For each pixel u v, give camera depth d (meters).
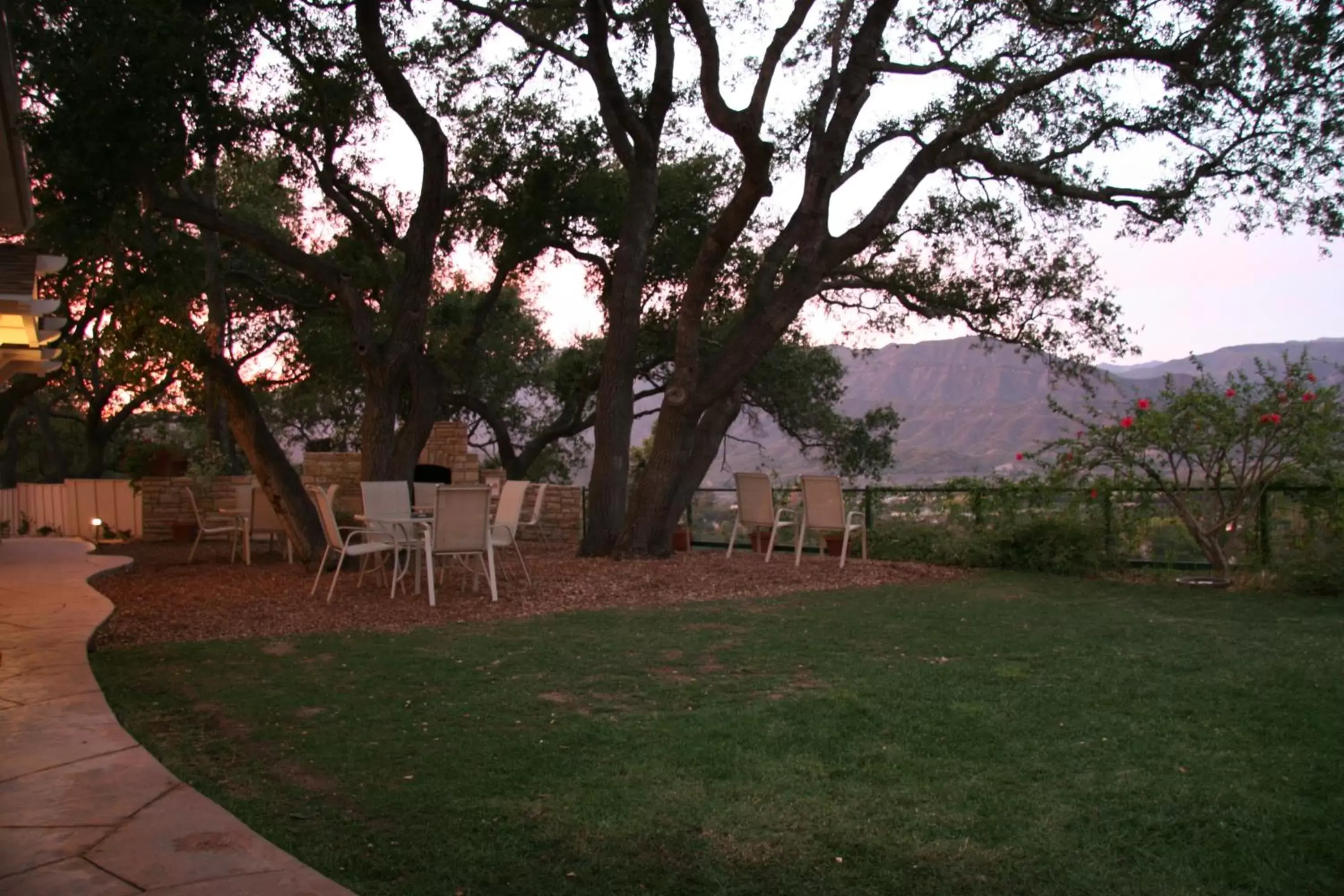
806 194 12.12
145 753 4.18
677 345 12.25
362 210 13.82
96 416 24.62
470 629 7.61
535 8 13.03
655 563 11.76
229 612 8.62
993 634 7.17
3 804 3.53
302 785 3.97
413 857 3.24
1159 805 3.62
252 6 10.30
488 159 15.73
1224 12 10.59
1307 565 9.55
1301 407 9.70
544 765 4.17
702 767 4.12
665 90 12.73
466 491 8.98
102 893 2.78
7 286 5.45
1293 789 3.77
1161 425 10.28
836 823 3.50
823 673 5.89
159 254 11.39
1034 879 3.06
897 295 16.02
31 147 9.70
